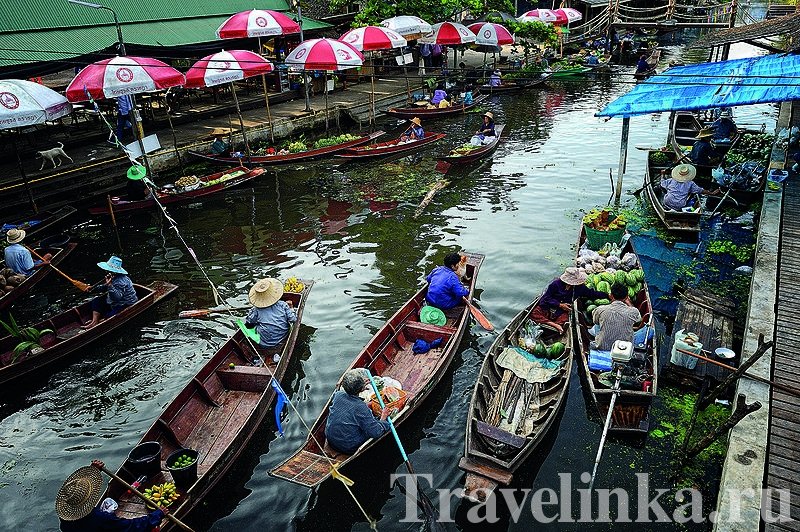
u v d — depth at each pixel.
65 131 18.81
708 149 16.28
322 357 9.80
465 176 18.59
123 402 8.98
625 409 7.86
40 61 14.45
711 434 6.83
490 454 7.25
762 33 17.19
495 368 8.80
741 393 7.38
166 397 9.05
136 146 15.44
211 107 22.84
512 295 11.47
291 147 20.28
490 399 8.27
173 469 6.70
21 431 8.45
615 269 10.69
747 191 14.51
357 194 17.27
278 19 20.34
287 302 10.69
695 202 14.32
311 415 8.55
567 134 23.33
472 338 10.13
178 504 6.60
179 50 19.22
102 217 15.77
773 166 14.54
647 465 7.42
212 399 8.39
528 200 16.44
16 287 11.91
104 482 7.48
